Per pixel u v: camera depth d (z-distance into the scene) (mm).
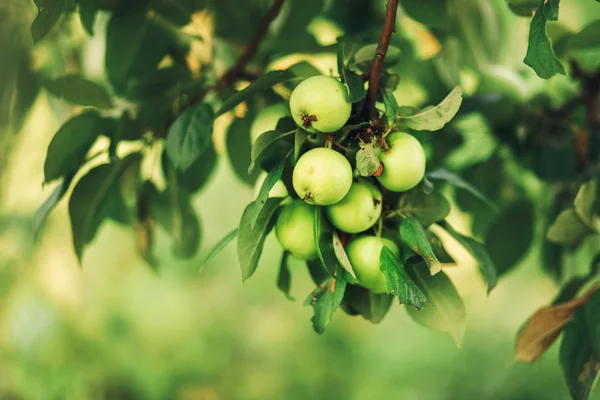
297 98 1084
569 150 1361
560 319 1176
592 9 1901
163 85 1253
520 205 1374
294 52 1312
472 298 2820
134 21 1240
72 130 1201
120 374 2410
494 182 1379
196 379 2621
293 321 2865
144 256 1327
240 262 1102
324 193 1070
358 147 1103
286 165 1113
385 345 2791
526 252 1370
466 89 1490
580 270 1456
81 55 1445
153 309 2646
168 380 2533
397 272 1082
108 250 2541
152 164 1276
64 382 2215
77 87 1236
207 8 1257
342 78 1096
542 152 1370
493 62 1416
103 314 2520
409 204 1122
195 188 1301
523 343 1187
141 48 1254
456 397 2637
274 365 2756
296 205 1108
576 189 1304
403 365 2721
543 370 2625
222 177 2613
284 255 1131
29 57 1343
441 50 1392
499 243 1366
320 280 1134
